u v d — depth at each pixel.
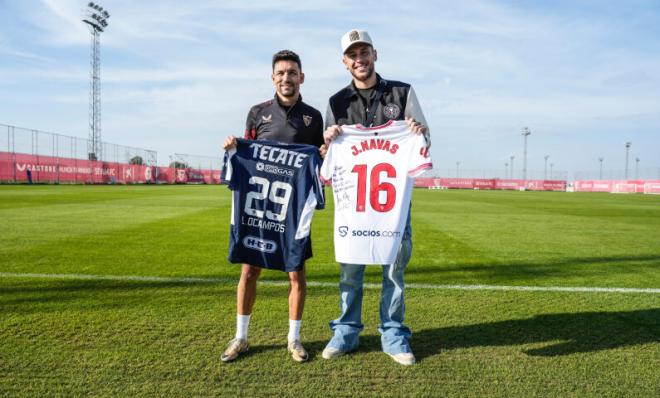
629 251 6.68
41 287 4.04
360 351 2.79
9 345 2.69
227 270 4.87
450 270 5.18
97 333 2.92
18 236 7.10
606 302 3.87
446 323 3.29
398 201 2.88
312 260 5.66
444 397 2.17
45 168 31.16
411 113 2.97
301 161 2.84
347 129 2.92
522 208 16.62
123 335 2.90
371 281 4.59
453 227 9.79
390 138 2.91
